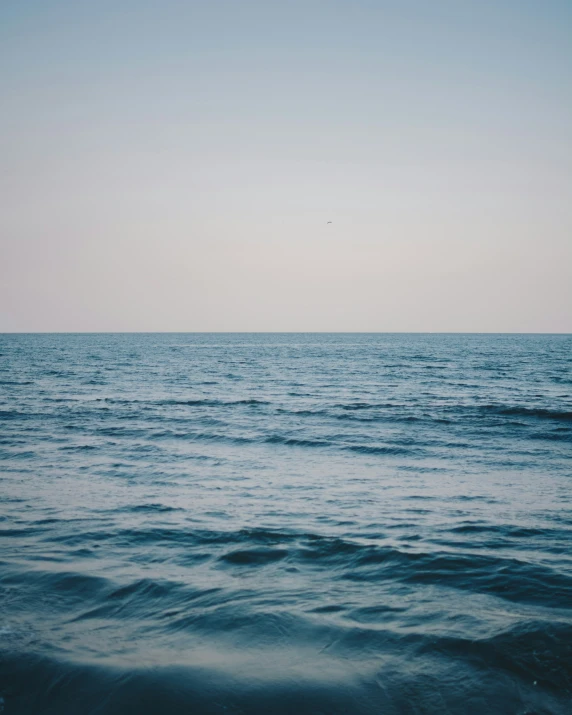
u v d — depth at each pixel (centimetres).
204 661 475
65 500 1089
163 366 6175
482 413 2466
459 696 425
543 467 1416
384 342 17562
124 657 481
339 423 2203
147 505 1052
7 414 2405
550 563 734
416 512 1003
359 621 555
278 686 436
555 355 8812
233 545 816
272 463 1475
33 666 467
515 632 521
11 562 741
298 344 15450
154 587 652
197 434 1933
